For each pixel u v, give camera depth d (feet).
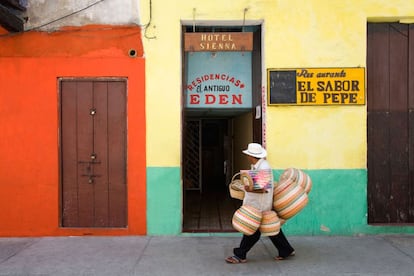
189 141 35.40
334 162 20.38
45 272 15.62
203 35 20.43
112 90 20.51
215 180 39.01
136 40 20.24
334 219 20.44
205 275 15.38
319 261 16.83
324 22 20.36
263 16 20.31
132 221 20.34
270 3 20.30
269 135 20.30
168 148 20.27
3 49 20.12
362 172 20.39
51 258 17.19
